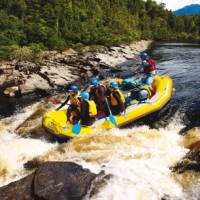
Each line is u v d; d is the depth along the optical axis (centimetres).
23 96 1279
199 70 1573
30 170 636
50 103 1110
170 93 1003
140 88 939
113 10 6906
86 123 789
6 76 1500
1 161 669
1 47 2228
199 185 544
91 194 518
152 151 670
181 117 898
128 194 522
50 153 701
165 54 2712
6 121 956
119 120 815
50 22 3675
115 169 589
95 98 832
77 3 5184
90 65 1956
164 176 573
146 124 864
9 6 3703
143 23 8188
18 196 499
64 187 512
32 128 870
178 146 702
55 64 1870
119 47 3409
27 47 2405
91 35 3572
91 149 692
